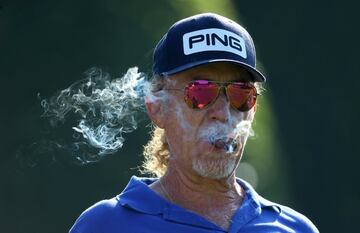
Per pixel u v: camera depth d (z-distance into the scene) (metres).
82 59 39.94
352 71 62.59
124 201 10.67
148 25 39.50
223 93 10.72
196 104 10.66
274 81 60.12
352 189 60.97
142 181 10.92
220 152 10.62
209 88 10.66
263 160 45.62
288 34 60.62
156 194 10.73
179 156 10.82
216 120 10.65
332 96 61.72
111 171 35.81
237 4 58.88
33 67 39.41
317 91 61.41
